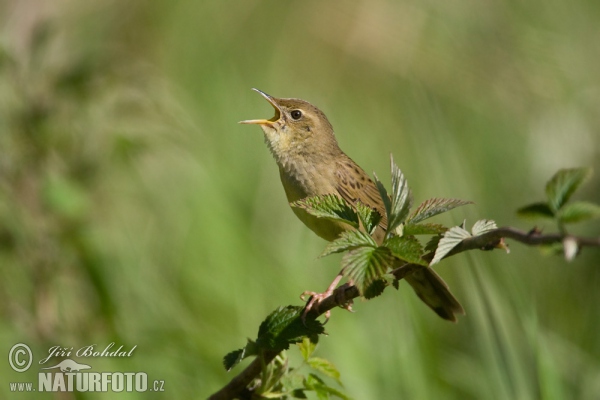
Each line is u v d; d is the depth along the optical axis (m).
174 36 15.78
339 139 15.16
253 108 15.37
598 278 11.97
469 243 4.75
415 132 13.20
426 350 9.84
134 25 15.63
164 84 11.92
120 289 9.76
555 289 12.20
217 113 14.82
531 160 14.75
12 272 9.33
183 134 10.91
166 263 11.07
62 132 9.55
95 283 9.53
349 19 16.59
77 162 9.60
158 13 15.86
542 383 8.30
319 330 5.67
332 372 6.10
